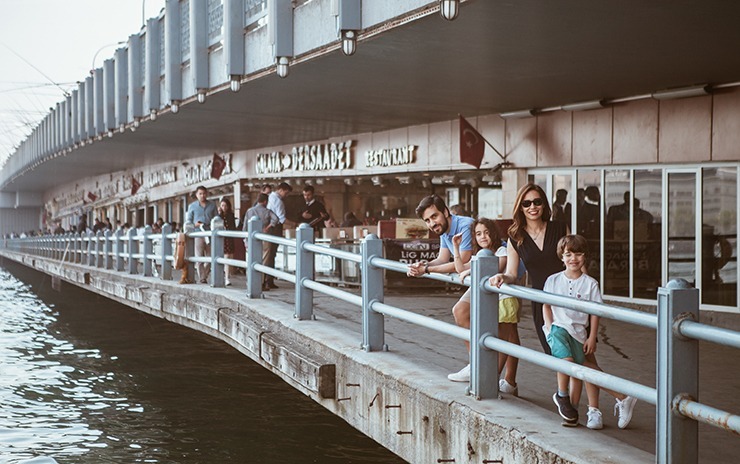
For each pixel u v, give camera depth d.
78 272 27.41
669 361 4.52
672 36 10.16
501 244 7.22
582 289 5.89
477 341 6.39
